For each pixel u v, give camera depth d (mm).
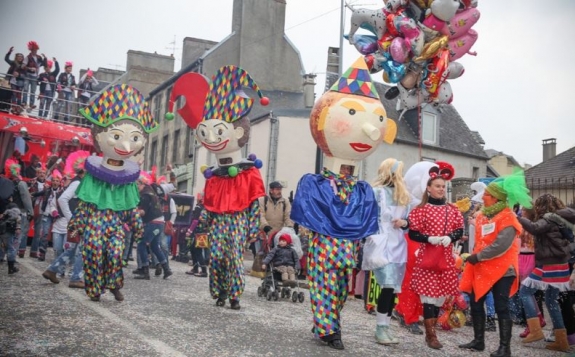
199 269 12734
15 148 14203
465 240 8664
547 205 6809
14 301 6445
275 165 24672
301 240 11422
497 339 7027
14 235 9000
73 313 6004
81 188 6992
